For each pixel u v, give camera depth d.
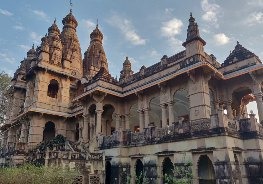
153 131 17.25
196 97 18.69
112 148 18.81
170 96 20.89
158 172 16.14
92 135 25.02
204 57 20.02
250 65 19.75
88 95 24.62
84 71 44.25
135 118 29.73
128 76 27.72
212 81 20.62
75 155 16.91
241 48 21.42
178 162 15.12
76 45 40.94
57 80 33.41
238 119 15.43
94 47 46.88
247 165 14.45
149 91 22.98
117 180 17.53
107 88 24.31
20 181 10.46
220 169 13.02
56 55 34.19
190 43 20.25
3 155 26.95
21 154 23.80
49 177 11.15
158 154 16.41
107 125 26.78
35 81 31.98
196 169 14.22
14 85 36.38
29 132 30.06
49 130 34.00
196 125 14.74
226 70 21.19
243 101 24.44
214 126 13.80
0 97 36.28
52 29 36.28
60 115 31.72
